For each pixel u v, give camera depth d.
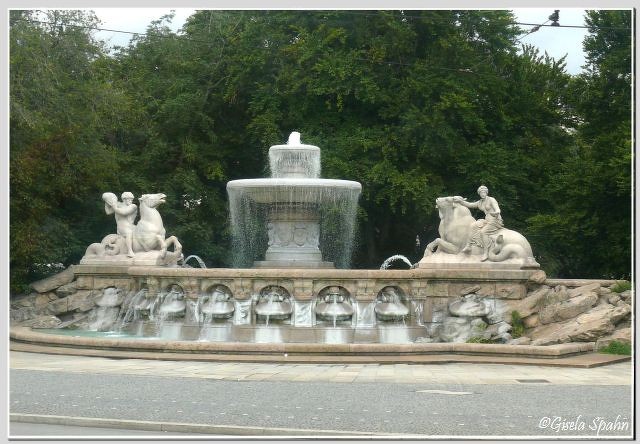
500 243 21.91
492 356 18.16
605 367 17.19
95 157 32.06
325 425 10.79
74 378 14.52
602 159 37.09
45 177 30.75
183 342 18.00
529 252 22.08
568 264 38.78
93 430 10.73
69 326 23.52
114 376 14.84
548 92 42.84
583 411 11.84
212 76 39.34
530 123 41.66
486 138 39.34
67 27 32.47
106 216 34.94
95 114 31.42
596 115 39.75
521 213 38.97
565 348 18.06
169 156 39.16
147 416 11.27
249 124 37.88
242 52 38.47
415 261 39.66
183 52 40.28
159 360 17.52
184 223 37.19
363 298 20.03
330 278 19.94
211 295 20.41
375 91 35.84
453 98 35.22
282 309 19.75
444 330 20.86
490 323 21.09
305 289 19.81
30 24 29.92
